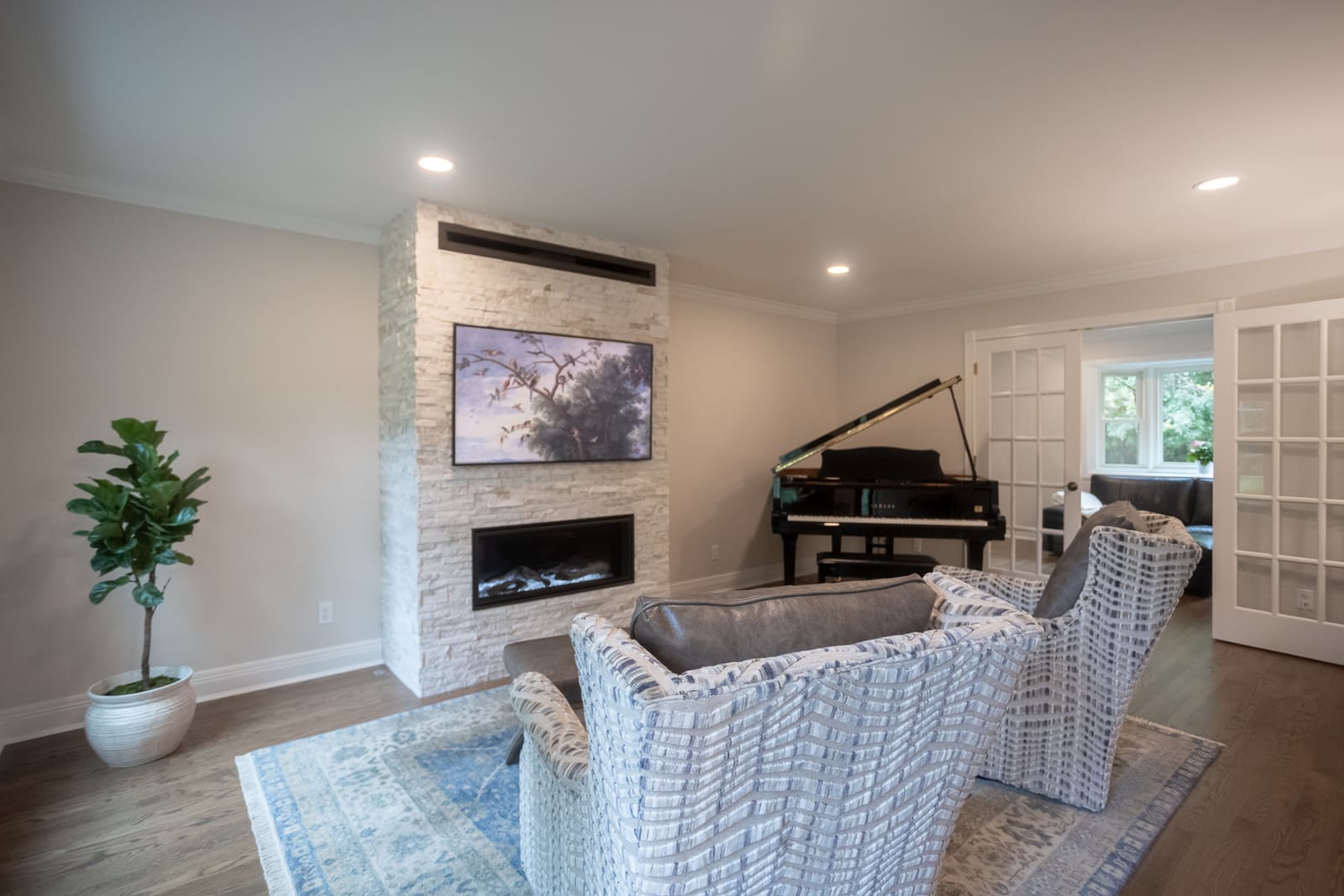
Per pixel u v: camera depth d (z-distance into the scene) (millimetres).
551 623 3496
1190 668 3488
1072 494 4551
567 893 1443
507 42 1803
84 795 2281
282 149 2486
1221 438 3910
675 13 1673
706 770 929
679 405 4848
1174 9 1658
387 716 2895
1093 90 2070
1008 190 2924
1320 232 3523
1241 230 3498
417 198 3021
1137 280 4250
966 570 2812
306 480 3332
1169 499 6324
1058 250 3877
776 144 2463
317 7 1638
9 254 2650
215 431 3094
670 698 873
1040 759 2244
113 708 2436
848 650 1039
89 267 2807
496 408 3271
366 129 2330
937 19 1702
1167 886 1815
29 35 1746
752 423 5301
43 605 2734
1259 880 1837
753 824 1010
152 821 2135
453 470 3170
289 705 3014
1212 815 2145
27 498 2699
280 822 2111
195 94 2080
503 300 3295
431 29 1735
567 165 2646
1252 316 3764
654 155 2553
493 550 3400
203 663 3078
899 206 3115
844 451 4828
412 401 3098
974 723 1233
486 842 2016
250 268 3174
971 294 5039
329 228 3369
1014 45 1825
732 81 2016
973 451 5070
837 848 1124
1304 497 3645
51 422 2740
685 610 1123
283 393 3264
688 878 970
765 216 3268
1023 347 4785
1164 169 2684
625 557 3789
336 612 3434
